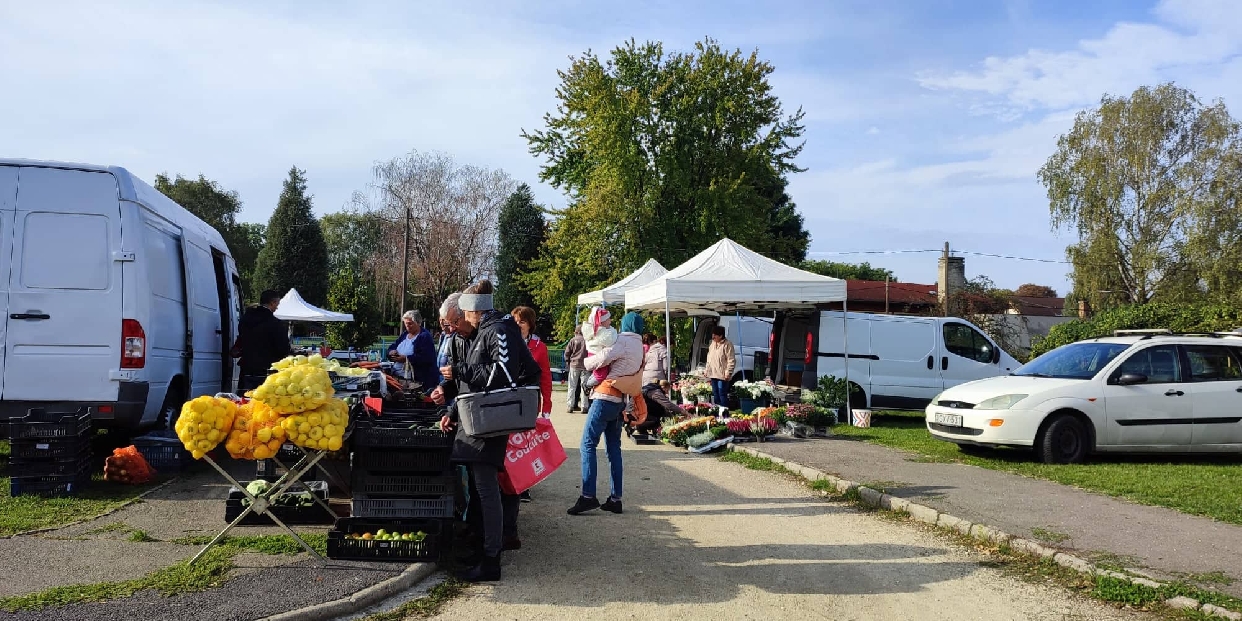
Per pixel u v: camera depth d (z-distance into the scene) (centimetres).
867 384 1612
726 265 1407
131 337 777
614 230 3145
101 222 784
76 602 438
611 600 502
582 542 639
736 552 615
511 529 608
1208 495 785
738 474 970
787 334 1734
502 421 516
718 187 3147
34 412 700
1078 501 760
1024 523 666
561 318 3262
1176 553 579
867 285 5034
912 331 1648
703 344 1959
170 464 816
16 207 768
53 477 701
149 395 804
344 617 456
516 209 5584
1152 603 493
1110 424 1010
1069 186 4084
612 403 732
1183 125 3938
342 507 618
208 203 5775
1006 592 525
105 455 899
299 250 5197
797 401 1466
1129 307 2277
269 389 503
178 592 461
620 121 3114
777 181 3703
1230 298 3547
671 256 3189
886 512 758
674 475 957
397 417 605
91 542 562
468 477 608
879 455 1059
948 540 655
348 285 3297
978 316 3175
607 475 949
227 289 1124
